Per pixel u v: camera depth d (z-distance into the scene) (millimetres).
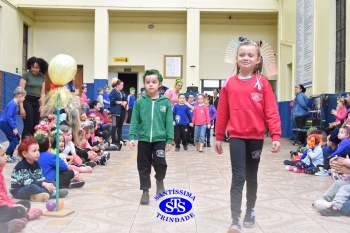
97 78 17688
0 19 15375
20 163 5145
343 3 11156
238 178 3861
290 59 15922
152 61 18938
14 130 8312
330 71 11695
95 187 6023
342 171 4785
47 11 18469
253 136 3949
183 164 8734
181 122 11680
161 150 5152
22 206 4098
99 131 11039
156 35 18922
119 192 5680
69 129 7258
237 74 4152
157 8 17828
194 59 17859
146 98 5227
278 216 4535
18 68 16969
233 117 3961
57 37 18719
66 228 3998
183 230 3990
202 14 18641
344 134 6273
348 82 10266
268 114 3936
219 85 18969
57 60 4691
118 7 17750
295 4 15234
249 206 4121
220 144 4156
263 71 4238
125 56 18891
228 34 18891
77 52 18766
